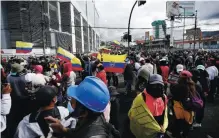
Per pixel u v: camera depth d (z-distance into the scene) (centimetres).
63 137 167
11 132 445
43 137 238
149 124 304
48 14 4406
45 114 244
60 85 670
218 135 554
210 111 771
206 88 681
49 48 4153
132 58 1534
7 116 443
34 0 4028
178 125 429
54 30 4547
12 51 3005
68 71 750
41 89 255
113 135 155
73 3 5925
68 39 5406
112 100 454
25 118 253
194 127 604
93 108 148
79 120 154
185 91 412
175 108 426
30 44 1633
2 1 3709
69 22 5559
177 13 5644
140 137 316
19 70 444
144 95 316
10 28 3841
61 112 256
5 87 337
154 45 9300
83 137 141
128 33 1722
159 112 318
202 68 688
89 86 153
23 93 428
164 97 331
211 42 6512
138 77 397
